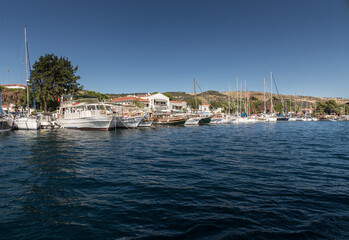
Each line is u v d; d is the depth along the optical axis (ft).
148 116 165.17
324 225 17.61
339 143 70.90
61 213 20.16
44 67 176.45
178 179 30.83
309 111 439.22
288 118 294.25
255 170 35.70
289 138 87.10
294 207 21.09
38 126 126.31
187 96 652.89
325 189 26.25
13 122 124.77
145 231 16.89
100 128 121.60
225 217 19.04
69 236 16.34
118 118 132.36
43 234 16.65
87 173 34.14
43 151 54.85
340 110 388.98
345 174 33.09
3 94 226.79
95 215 19.70
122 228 17.39
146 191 25.88
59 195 24.70
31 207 21.48
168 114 191.31
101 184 28.60
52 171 35.35
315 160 43.65
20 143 69.87
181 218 18.93
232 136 95.45
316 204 21.77
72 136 93.04
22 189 26.68
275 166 38.52
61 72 177.88
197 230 16.94
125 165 39.81
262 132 117.80
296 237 15.97
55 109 201.16
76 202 22.68
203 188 26.84
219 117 219.00
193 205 21.68
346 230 16.93
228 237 15.94
